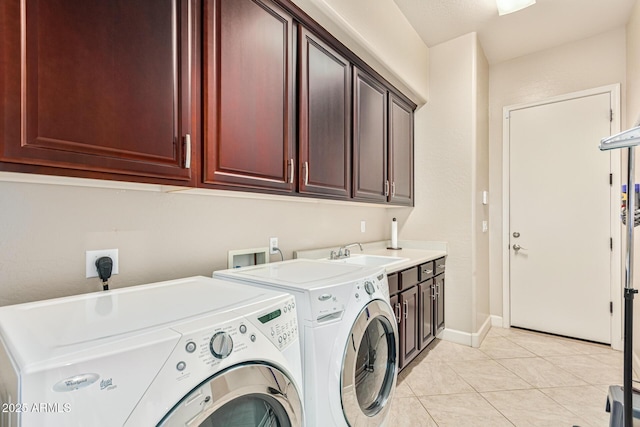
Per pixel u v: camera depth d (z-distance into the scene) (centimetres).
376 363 153
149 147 104
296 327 104
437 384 222
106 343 63
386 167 264
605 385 219
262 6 147
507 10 250
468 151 300
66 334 68
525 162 333
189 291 110
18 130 78
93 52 91
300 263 176
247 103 139
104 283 120
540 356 267
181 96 114
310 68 176
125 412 60
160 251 140
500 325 345
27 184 105
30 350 59
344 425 120
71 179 104
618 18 275
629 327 122
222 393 74
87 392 56
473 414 187
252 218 184
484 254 331
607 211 291
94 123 91
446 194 311
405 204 302
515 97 339
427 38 307
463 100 303
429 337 268
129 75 99
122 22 98
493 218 351
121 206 128
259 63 145
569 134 311
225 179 129
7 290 101
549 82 322
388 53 244
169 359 67
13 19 77
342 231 266
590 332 298
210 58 123
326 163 189
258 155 144
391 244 323
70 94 87
